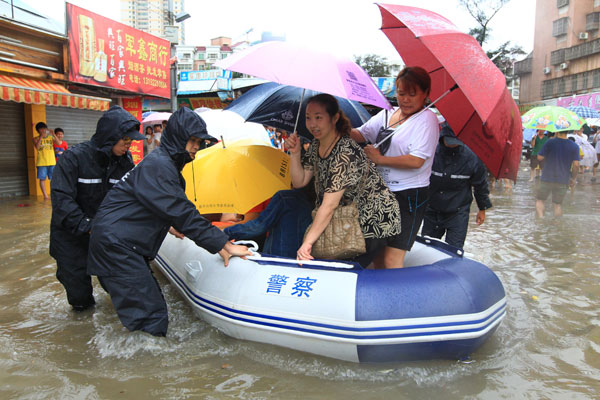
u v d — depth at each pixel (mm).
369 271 2994
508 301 4129
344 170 2996
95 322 3623
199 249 3836
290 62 3061
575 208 9539
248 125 5082
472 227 7578
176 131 3141
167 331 3371
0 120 10828
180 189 3117
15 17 9492
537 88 34656
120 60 12734
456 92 3488
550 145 8156
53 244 3697
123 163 3848
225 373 2830
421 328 2742
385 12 3496
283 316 2961
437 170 4402
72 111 12469
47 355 3047
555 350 3184
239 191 4387
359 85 3107
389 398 2582
